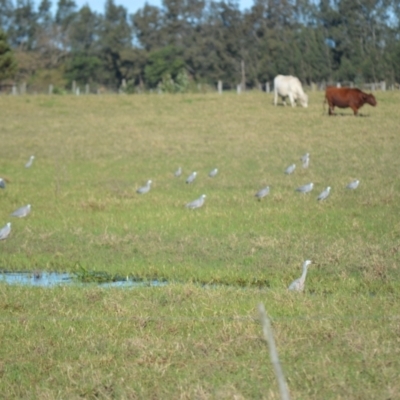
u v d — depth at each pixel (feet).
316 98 276.62
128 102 283.38
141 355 59.36
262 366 56.54
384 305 70.49
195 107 266.57
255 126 223.10
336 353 58.34
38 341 63.57
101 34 517.96
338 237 101.09
